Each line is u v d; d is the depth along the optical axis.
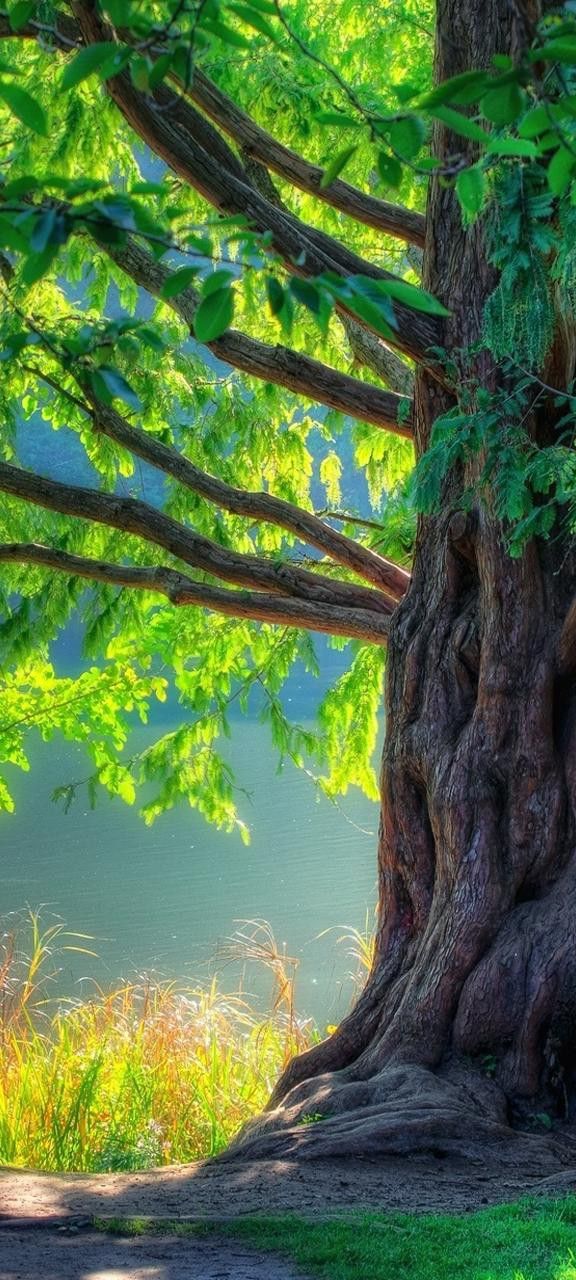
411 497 6.73
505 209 5.10
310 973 13.90
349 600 8.49
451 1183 5.60
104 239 2.33
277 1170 5.80
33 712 12.30
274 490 11.34
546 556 7.28
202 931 15.80
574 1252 4.17
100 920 16.38
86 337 2.55
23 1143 8.17
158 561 10.58
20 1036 9.96
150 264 8.05
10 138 9.77
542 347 5.59
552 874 6.97
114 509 8.58
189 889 18.17
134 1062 9.06
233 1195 5.45
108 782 11.92
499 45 7.04
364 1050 7.09
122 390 2.50
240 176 7.31
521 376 6.96
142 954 14.73
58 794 11.78
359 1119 6.20
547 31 2.35
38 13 6.44
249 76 9.19
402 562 10.26
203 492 8.78
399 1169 5.83
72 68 2.46
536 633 7.15
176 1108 8.66
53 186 2.37
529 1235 4.43
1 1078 8.94
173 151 6.92
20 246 2.35
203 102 7.35
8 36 6.48
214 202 7.03
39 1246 4.61
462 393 6.69
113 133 8.90
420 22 10.45
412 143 2.57
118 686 12.30
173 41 2.64
